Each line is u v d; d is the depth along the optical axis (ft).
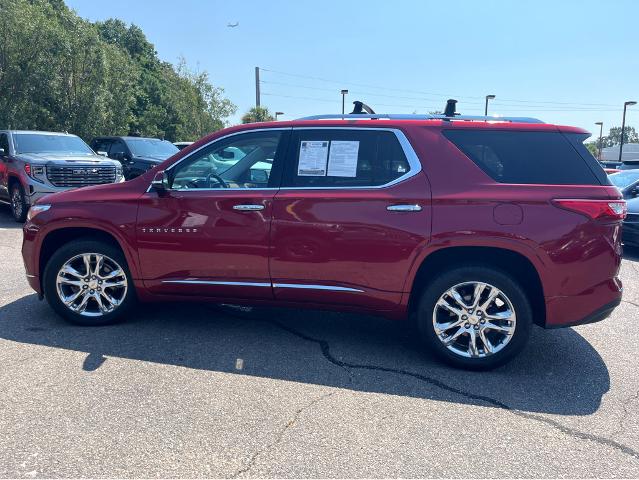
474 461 9.54
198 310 17.58
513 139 13.44
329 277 13.85
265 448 9.78
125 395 11.61
